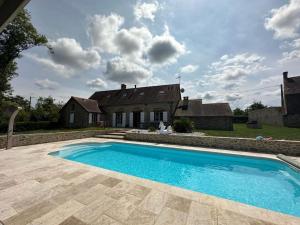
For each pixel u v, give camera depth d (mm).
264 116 25797
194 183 5410
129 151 9953
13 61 16344
